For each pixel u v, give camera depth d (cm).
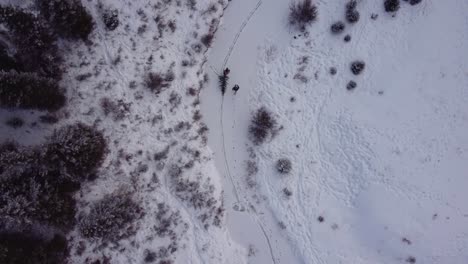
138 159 1728
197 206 1792
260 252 1852
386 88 1859
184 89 1800
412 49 1866
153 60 1728
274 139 1856
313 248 1858
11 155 1449
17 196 1419
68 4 1494
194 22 1784
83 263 1620
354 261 1864
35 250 1471
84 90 1617
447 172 1858
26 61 1505
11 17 1434
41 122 1559
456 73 1859
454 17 1862
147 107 1738
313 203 1870
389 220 1839
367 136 1864
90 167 1581
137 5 1672
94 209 1633
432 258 1852
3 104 1461
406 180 1852
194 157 1806
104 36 1636
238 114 1869
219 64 1861
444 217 1847
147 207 1733
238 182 1866
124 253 1689
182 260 1762
